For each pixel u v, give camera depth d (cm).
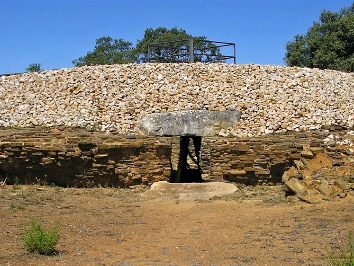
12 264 764
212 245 876
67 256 814
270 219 1063
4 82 1912
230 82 1817
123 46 4831
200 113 1582
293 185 1270
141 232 977
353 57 2948
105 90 1769
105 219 1088
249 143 1473
